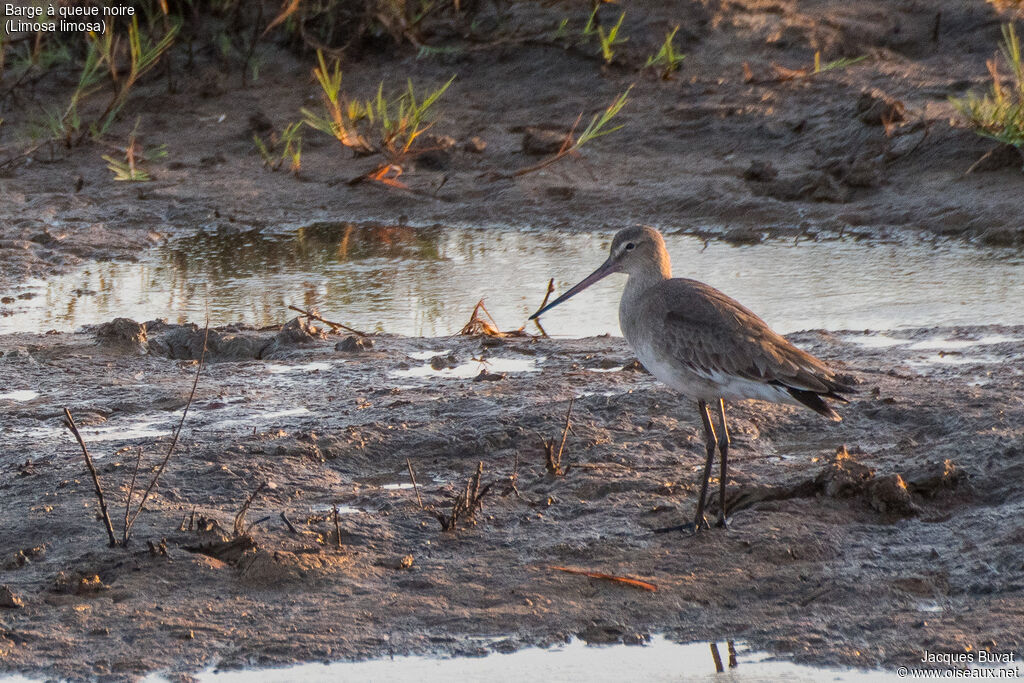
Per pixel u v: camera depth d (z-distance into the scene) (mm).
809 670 7449
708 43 23719
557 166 20906
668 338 9391
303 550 8867
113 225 19312
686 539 9000
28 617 8070
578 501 9719
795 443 10922
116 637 7859
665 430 11055
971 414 10930
